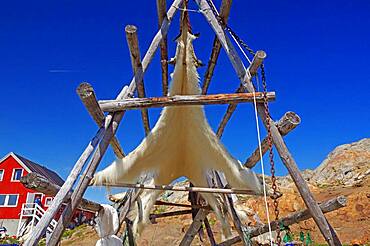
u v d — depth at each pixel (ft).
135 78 14.42
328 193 92.12
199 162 19.13
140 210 20.74
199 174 20.22
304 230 62.64
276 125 12.99
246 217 21.97
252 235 18.94
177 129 17.08
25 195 98.63
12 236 88.22
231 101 13.26
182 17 14.17
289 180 103.40
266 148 15.05
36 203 90.94
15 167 101.86
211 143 17.02
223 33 14.71
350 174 122.62
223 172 17.48
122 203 20.04
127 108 13.61
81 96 12.34
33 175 12.10
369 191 76.74
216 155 17.22
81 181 12.87
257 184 16.17
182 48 14.73
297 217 16.05
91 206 14.21
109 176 15.87
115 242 14.92
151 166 17.98
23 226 90.22
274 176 12.38
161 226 68.18
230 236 21.20
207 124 16.74
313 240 58.18
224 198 19.89
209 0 15.24
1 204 98.43
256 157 16.05
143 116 19.40
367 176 113.19
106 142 13.39
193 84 15.43
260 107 13.29
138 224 20.65
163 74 17.35
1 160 102.63
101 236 14.90
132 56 14.21
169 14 15.56
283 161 12.66
